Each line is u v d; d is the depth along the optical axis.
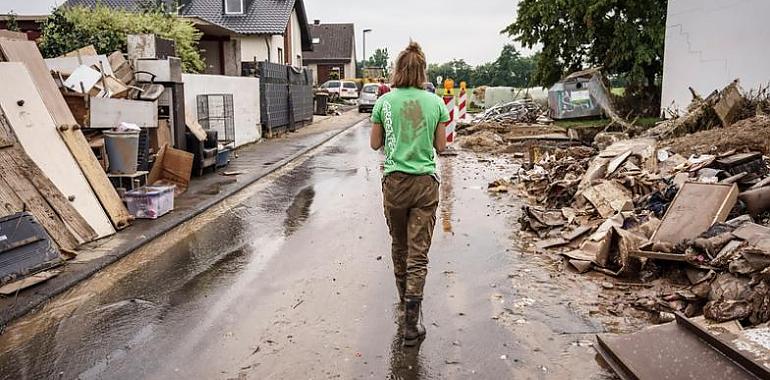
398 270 4.91
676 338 3.70
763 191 5.72
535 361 4.00
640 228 5.95
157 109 10.03
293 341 4.37
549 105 20.12
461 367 3.95
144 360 4.12
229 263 6.24
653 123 16.98
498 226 7.62
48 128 7.15
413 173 4.35
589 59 22.73
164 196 8.23
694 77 14.80
